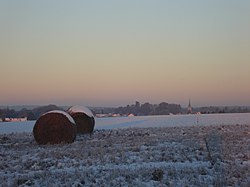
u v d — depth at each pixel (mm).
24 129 45312
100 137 27062
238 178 11805
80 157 16406
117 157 16250
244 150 17156
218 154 15703
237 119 57781
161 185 11102
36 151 19391
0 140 26406
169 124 46906
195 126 37594
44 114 23625
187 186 10969
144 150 18297
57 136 23422
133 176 12211
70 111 31328
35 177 12578
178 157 15734
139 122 57156
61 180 11984
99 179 11984
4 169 14312
